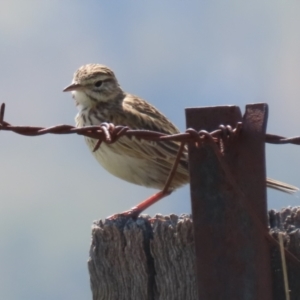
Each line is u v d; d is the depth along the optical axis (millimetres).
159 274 9773
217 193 9133
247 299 9078
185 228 9609
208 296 9195
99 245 10133
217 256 9164
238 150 8945
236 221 9086
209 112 9125
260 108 8945
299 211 9734
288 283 9250
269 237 8977
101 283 10109
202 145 9148
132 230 9977
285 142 9281
